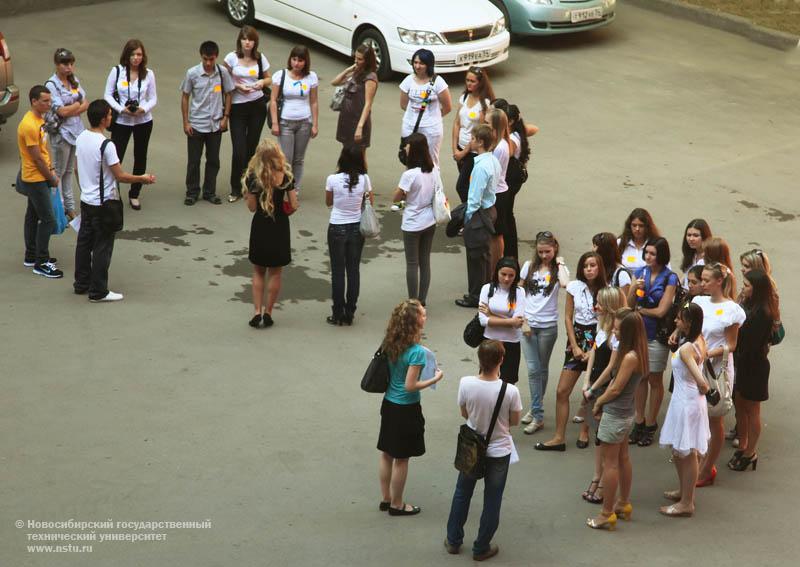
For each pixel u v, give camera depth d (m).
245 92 36.53
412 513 22.50
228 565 20.44
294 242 35.06
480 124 30.94
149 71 35.66
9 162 39.34
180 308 30.53
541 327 25.69
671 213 38.38
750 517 23.14
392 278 33.25
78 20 53.78
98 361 27.55
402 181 29.67
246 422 25.34
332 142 42.97
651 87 49.97
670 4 59.28
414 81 36.75
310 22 50.59
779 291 33.38
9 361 27.23
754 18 57.81
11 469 23.00
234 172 37.31
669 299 25.41
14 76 45.97
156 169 39.66
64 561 20.25
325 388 27.03
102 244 29.94
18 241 33.81
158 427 24.89
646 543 22.02
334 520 22.06
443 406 26.72
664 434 22.70
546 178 40.88
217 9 56.22
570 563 21.22
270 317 29.92
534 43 54.44
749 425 24.75
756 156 43.56
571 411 27.30
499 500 20.80
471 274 31.38
